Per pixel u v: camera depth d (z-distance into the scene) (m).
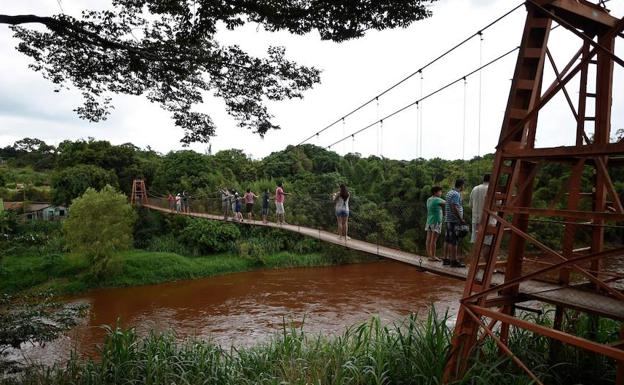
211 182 31.36
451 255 5.32
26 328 5.68
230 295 18.98
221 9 4.81
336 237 8.91
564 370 4.04
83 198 21.55
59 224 25.91
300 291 19.39
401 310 15.60
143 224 28.73
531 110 3.44
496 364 3.46
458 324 3.78
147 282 21.55
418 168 22.66
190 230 26.92
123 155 34.72
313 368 4.18
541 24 3.68
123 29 5.45
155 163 36.28
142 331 14.04
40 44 5.50
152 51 5.73
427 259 5.89
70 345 12.23
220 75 6.10
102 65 5.81
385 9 4.64
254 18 5.14
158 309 16.89
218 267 24.00
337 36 5.13
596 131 3.94
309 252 26.77
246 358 5.24
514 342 4.47
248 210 15.09
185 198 21.23
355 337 4.82
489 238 5.03
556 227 11.34
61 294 19.25
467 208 14.96
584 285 4.23
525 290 4.16
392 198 22.05
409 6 4.56
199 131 6.95
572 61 4.04
